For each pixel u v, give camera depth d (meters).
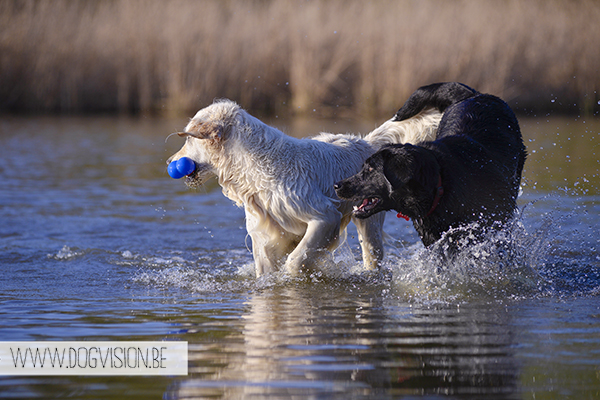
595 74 29.61
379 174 7.03
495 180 7.34
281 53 30.05
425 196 6.83
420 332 5.55
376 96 28.94
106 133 25.03
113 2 33.28
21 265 8.72
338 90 29.83
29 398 4.29
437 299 6.84
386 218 12.73
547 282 7.54
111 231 11.10
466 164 7.15
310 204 7.91
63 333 5.64
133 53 30.98
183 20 30.52
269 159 7.95
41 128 26.30
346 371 4.62
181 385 4.42
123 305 6.70
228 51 30.00
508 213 7.62
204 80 30.08
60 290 7.42
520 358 4.85
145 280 8.02
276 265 8.41
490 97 8.41
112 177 16.89
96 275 8.26
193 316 6.21
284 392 4.27
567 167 17.03
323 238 7.93
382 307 6.53
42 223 11.56
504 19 30.08
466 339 5.32
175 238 10.73
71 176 16.86
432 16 29.61
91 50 31.27
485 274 7.36
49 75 31.36
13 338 5.49
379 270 8.48
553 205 12.53
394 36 28.64
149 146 22.09
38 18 31.42
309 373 4.60
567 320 5.91
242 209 13.39
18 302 6.80
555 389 4.28
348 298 7.00
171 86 30.25
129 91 31.64
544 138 22.67
